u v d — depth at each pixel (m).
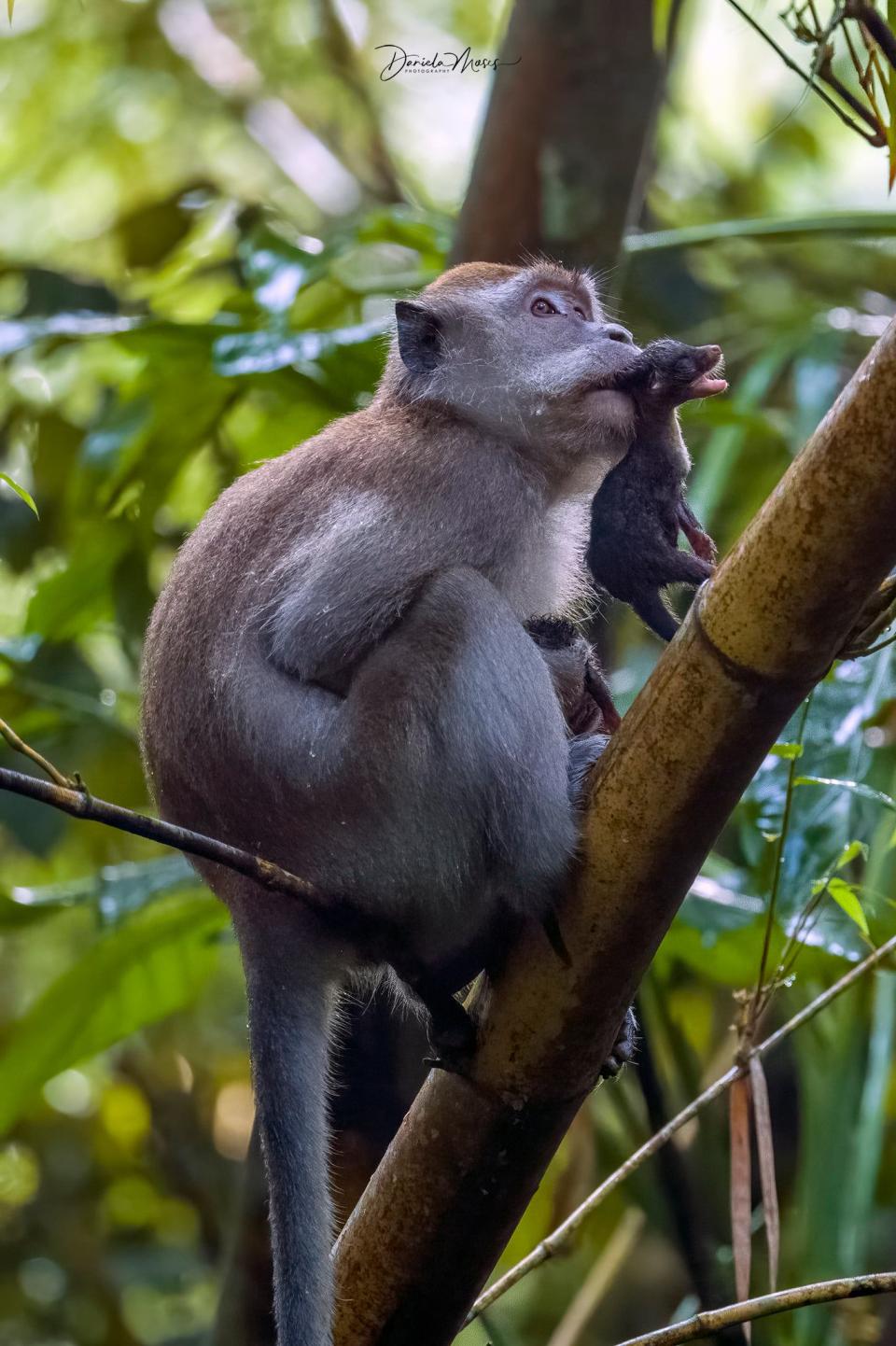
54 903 10.62
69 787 5.73
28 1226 15.66
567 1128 6.97
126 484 12.27
